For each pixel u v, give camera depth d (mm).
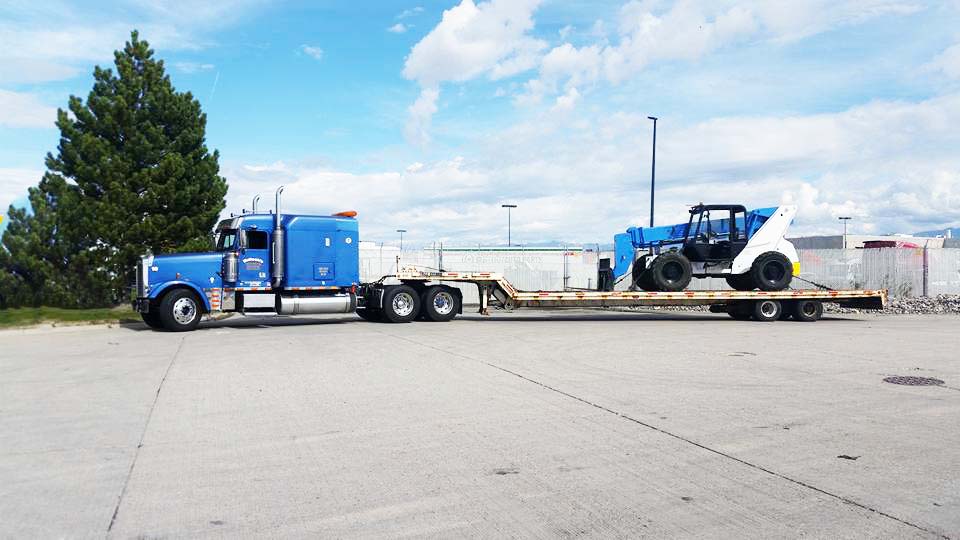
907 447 6453
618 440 6688
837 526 4551
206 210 24766
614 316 24266
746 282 22953
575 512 4801
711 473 5668
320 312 20094
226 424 7387
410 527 4539
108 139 23609
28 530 4508
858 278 31078
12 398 8859
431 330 18094
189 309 18500
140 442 6676
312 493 5191
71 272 22375
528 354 12992
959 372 10922
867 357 12672
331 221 20359
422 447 6449
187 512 4812
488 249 31719
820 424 7359
